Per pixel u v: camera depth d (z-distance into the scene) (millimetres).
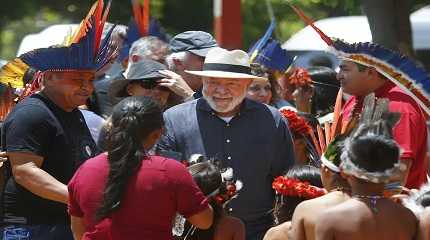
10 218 16391
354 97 17906
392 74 16953
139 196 13914
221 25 28688
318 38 34906
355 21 34688
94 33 16344
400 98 16906
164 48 21078
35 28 67062
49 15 64625
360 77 17188
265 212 17359
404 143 16531
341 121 15586
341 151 14203
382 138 13531
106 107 19922
